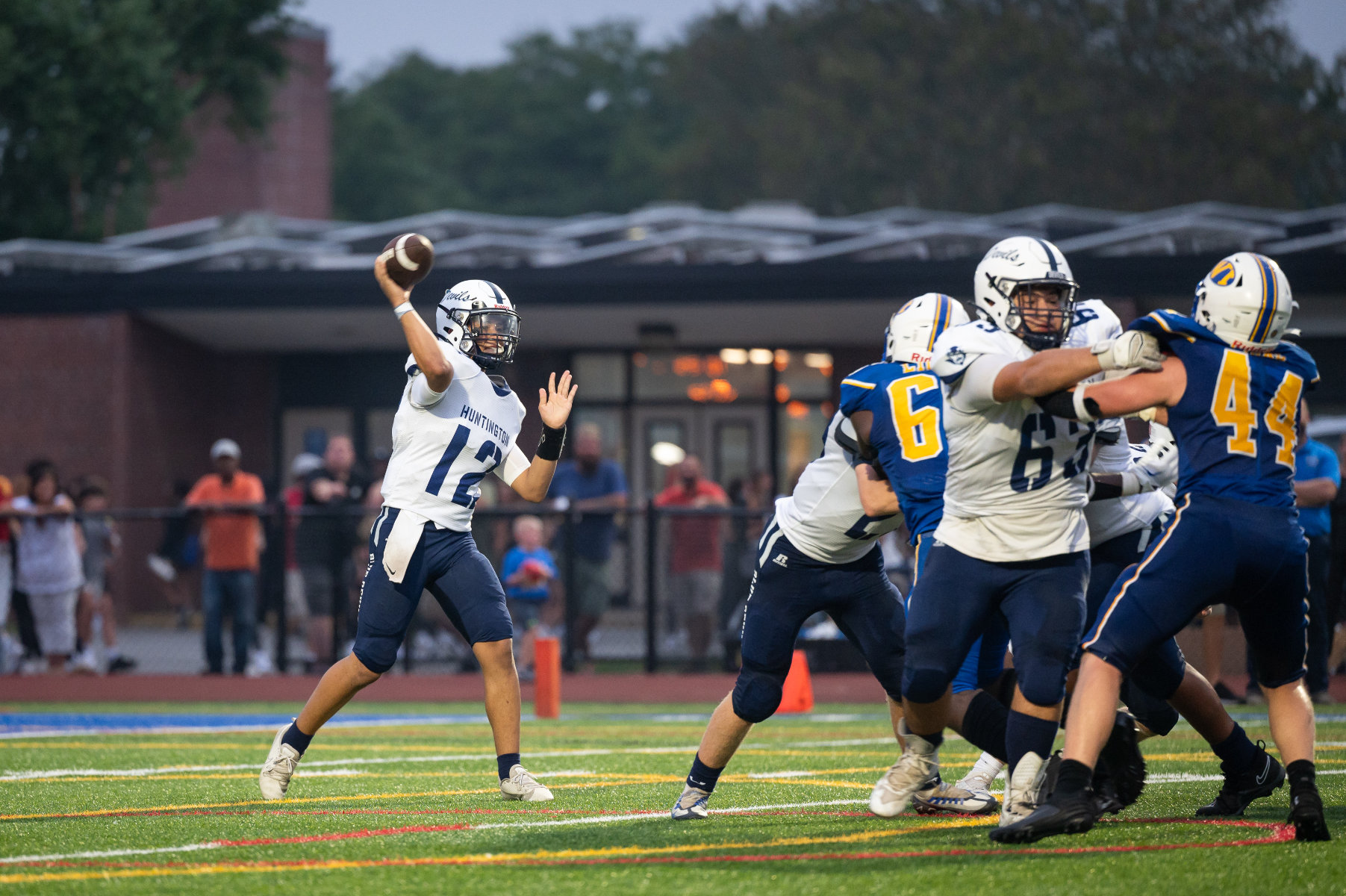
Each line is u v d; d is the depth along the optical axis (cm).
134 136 9850
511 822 1903
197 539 5734
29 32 9294
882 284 6831
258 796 2202
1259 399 1627
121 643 4966
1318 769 2409
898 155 15225
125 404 7369
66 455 7412
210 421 8325
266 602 4906
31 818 1970
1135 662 1644
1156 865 1530
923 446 1733
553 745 3067
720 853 1641
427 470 2028
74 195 9800
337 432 8394
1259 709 3669
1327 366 7006
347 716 3984
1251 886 1430
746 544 4669
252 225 8856
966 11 15462
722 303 6969
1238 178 14038
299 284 7200
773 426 8075
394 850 1675
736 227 7869
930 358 1758
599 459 5094
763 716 1872
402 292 1975
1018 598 1659
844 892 1423
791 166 15575
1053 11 15338
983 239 7119
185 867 1580
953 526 1673
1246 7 14900
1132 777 1717
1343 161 14638
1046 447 1628
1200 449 1634
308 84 15375
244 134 11769
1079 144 14775
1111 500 1969
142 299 7350
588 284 7025
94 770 2636
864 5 16150
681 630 4653
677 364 8150
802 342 8050
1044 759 1669
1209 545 1612
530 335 7888
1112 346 1578
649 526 4669
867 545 1833
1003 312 1702
